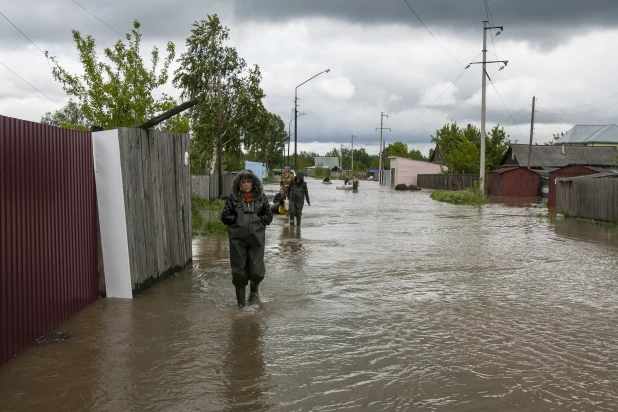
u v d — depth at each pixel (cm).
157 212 809
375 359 496
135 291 723
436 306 689
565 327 602
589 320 632
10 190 484
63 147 602
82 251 655
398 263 1009
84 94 1875
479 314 652
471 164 5853
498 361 494
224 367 474
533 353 515
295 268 947
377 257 1078
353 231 1571
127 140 711
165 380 445
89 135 682
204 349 520
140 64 1900
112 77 1877
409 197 3934
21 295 503
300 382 443
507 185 4431
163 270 829
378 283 828
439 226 1769
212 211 2212
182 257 912
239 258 658
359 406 400
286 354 508
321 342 544
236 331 577
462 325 607
